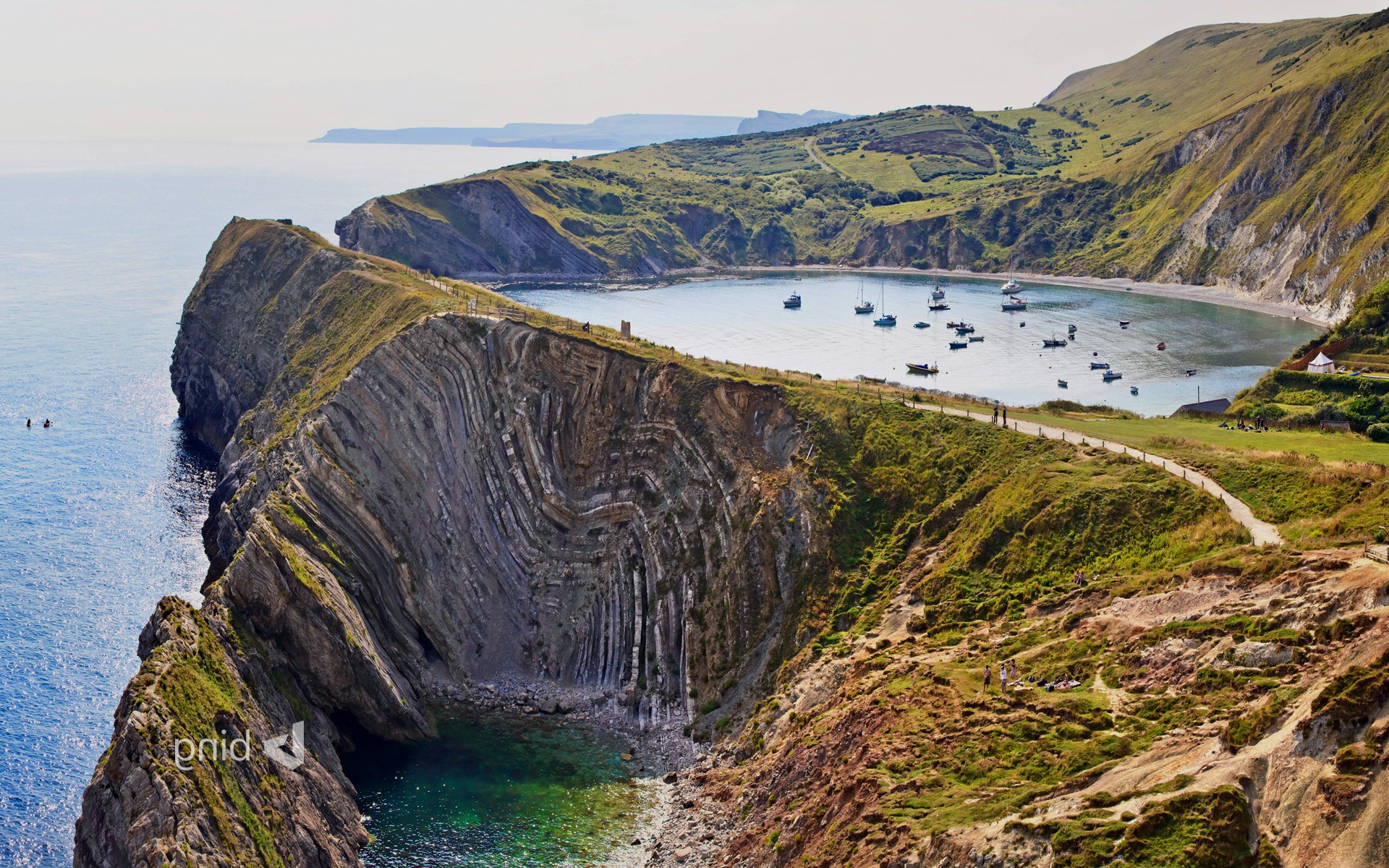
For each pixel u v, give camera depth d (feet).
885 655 229.25
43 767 241.76
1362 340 434.71
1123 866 133.80
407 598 302.66
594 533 316.60
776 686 252.01
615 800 231.50
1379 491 207.72
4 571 342.03
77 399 560.20
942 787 171.73
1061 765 162.61
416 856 211.61
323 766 233.35
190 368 533.55
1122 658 183.11
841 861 168.25
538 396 334.24
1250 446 272.31
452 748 256.73
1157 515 230.68
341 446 321.73
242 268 549.95
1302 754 133.80
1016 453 277.23
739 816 214.90
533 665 297.12
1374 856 120.06
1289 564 181.57
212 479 443.73
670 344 632.79
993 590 237.45
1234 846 130.62
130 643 298.15
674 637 285.43
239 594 254.27
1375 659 138.72
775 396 319.06
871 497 285.43
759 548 281.33
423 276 501.97
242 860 184.85
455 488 323.37
